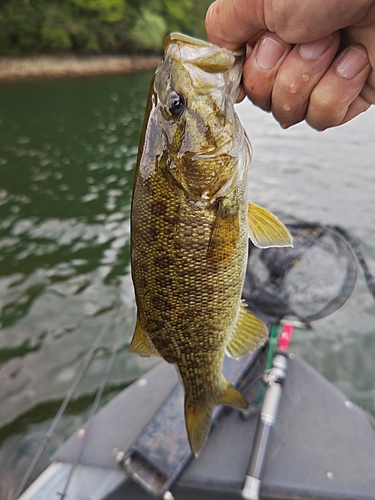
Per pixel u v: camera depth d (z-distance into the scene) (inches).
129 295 26.0
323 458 10.2
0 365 20.2
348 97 6.0
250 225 7.8
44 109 98.7
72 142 71.3
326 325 21.5
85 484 9.8
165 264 7.1
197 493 9.5
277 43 5.8
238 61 6.5
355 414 11.4
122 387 19.1
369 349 20.2
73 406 18.2
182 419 10.5
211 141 6.8
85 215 39.4
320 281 11.5
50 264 29.8
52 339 22.0
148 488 9.4
